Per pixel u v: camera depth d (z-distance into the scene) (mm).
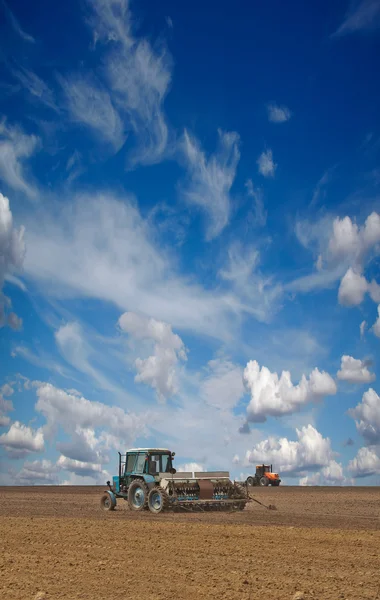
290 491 63156
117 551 14352
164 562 12828
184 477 27172
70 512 27359
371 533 17781
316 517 24078
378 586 10414
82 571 11828
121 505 32312
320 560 13008
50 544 15602
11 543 15805
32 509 29875
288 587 10336
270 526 20109
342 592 9938
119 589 10227
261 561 12906
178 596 9727
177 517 24078
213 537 16859
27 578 11156
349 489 71062
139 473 28609
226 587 10359
